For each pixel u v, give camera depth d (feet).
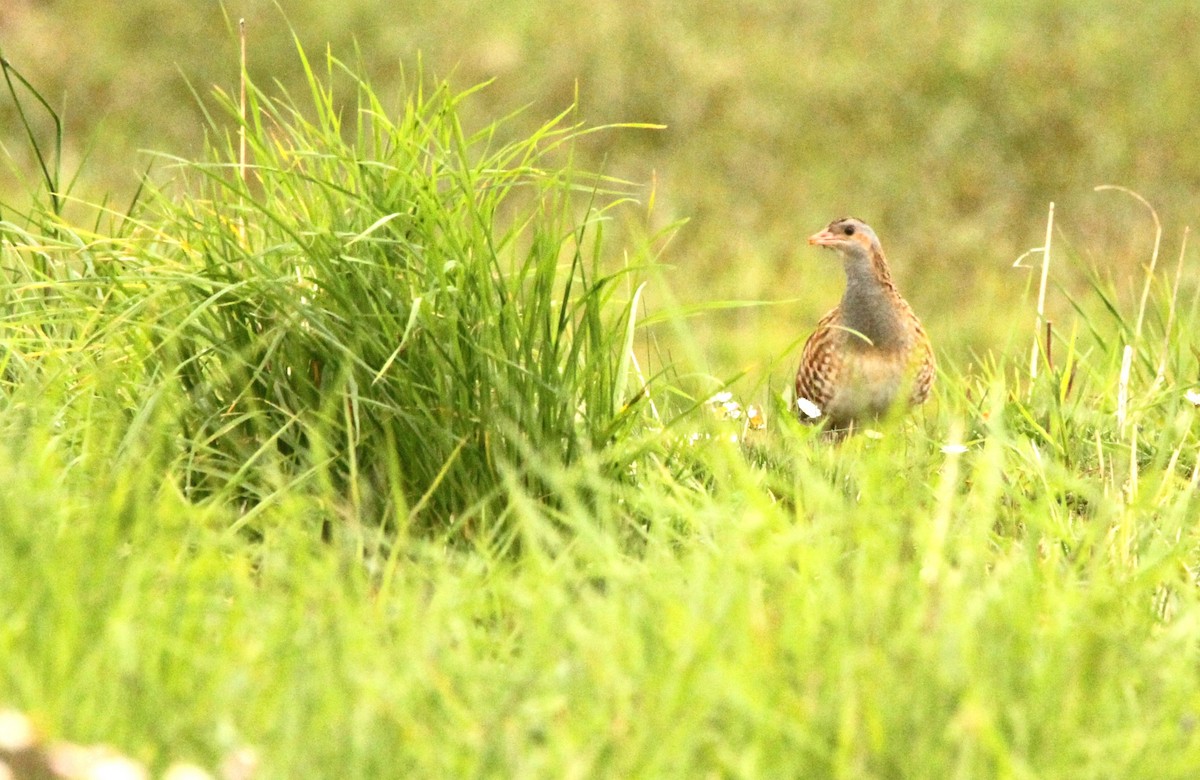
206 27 100.22
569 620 20.59
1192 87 97.76
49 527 21.83
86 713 17.61
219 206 30.37
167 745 17.24
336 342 26.89
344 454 27.71
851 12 104.99
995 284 81.76
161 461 26.91
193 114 94.07
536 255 28.45
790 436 30.71
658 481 27.71
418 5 103.60
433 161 28.55
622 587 22.33
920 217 88.22
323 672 19.16
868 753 18.01
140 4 102.22
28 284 29.35
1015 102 95.45
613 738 17.97
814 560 22.04
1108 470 33.12
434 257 27.96
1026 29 103.45
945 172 91.30
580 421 28.27
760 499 23.52
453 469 27.22
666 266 27.45
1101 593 22.47
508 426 27.09
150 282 28.60
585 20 102.32
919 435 31.19
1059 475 28.22
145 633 19.22
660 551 23.85
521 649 22.07
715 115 94.12
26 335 30.83
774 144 92.53
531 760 18.15
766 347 72.49
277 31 99.96
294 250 28.22
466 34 100.58
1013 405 35.19
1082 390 35.99
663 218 86.02
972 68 97.81
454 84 95.91
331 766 17.56
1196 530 27.63
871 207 88.69
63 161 87.71
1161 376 35.63
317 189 29.94
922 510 27.02
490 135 29.94
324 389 27.91
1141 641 22.02
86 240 31.48
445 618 21.85
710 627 19.66
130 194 84.69
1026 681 19.54
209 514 23.41
